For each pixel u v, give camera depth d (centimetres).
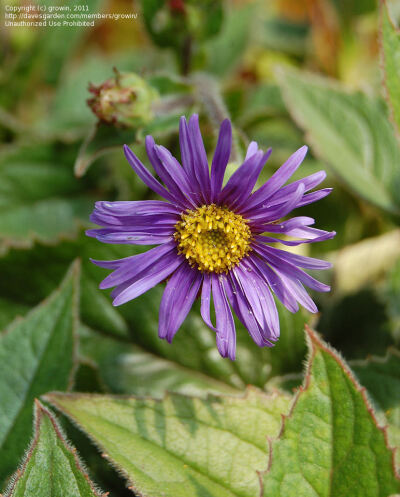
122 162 29
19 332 23
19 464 22
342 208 29
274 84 31
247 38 32
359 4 30
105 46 35
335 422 20
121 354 26
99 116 25
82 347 26
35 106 32
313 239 21
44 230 29
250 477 22
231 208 22
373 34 32
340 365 20
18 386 23
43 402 23
